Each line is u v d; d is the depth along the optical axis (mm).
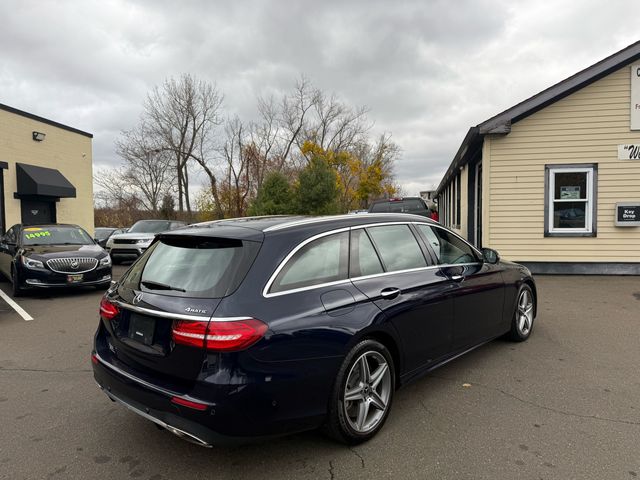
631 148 10195
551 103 10438
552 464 2869
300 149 39062
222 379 2557
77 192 18109
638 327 6016
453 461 2930
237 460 2998
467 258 4664
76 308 7941
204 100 32156
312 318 2906
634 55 9789
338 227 3469
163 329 2832
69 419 3627
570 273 10602
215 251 3076
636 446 3068
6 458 3043
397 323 3445
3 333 6277
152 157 36844
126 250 14367
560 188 10633
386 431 3340
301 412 2818
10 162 14680
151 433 3383
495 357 4898
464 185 14414
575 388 4059
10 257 9688
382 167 51938
